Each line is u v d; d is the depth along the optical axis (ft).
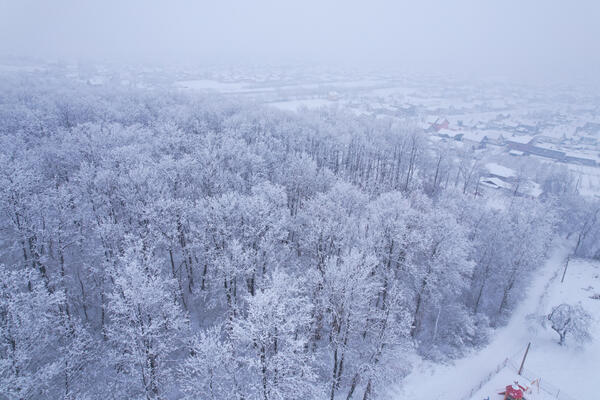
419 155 319.47
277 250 150.10
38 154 185.57
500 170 370.73
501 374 134.62
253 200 134.62
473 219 199.31
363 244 139.64
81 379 109.60
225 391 94.68
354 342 131.54
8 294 93.86
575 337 148.05
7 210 122.62
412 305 156.25
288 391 94.27
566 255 239.71
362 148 308.19
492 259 180.34
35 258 128.16
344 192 169.68
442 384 128.77
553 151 506.48
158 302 105.70
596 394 128.67
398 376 128.26
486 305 177.99
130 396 106.42
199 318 140.36
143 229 135.33
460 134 544.21
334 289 110.42
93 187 151.02
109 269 113.29
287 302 98.07
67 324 110.52
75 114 281.74
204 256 137.28
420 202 193.47
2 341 86.94
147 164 172.65
